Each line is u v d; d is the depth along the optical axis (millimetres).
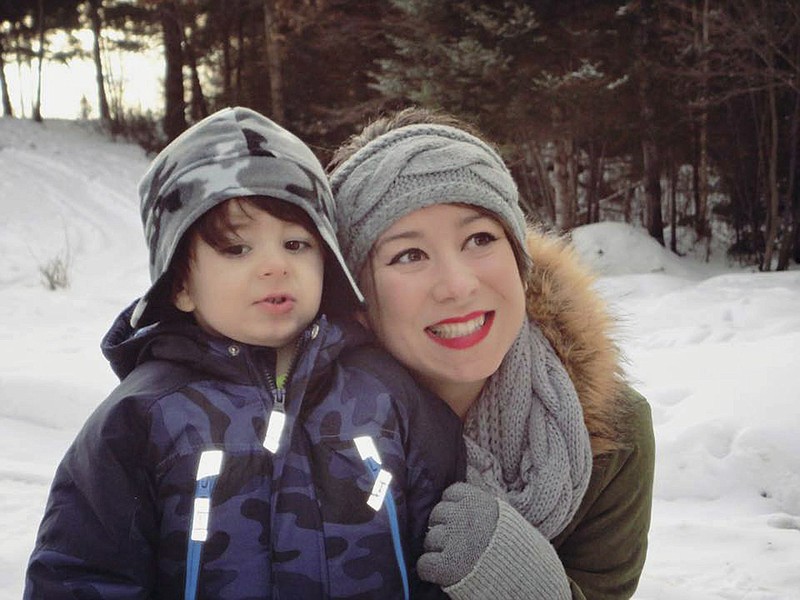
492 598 1482
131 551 1441
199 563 1429
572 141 13516
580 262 1877
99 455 1454
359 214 1664
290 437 1512
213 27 23250
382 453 1561
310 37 17562
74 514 1457
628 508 1764
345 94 17328
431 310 1625
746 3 12141
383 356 1690
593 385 1731
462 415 1848
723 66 13062
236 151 1572
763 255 14125
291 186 1583
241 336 1567
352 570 1489
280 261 1559
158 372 1554
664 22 12844
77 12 30250
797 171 14141
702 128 14289
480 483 1652
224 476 1466
